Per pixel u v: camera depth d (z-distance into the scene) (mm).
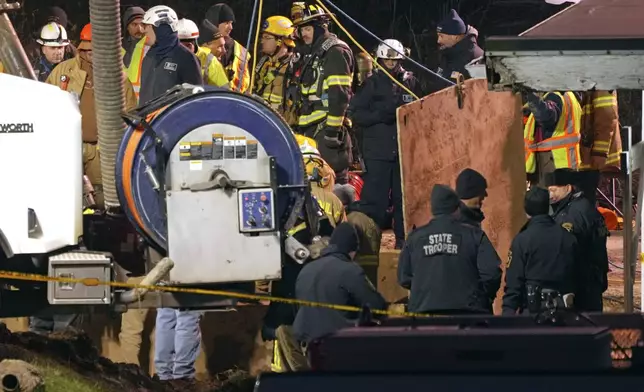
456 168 36969
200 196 28031
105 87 29562
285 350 32031
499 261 29922
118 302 28141
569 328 19547
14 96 27266
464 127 36844
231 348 36375
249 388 34000
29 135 27297
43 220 27375
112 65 29578
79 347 31281
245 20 77812
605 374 17547
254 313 36406
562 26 27562
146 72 33844
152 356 36031
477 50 49031
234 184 28188
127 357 35469
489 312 30047
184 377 33562
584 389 17391
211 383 33781
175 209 27969
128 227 29891
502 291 36781
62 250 27844
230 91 28359
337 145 45281
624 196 36719
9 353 28422
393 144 45812
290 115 46406
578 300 34031
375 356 18859
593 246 34344
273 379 17844
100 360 31375
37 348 29656
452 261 29719
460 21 48812
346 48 45344
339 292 29266
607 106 38094
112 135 29719
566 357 18703
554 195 34656
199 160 28266
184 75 33625
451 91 36688
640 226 36406
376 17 80688
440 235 29906
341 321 29125
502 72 27625
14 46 29984
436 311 29641
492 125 36562
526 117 40219
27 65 30078
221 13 46500
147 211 28297
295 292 29875
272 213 28203
